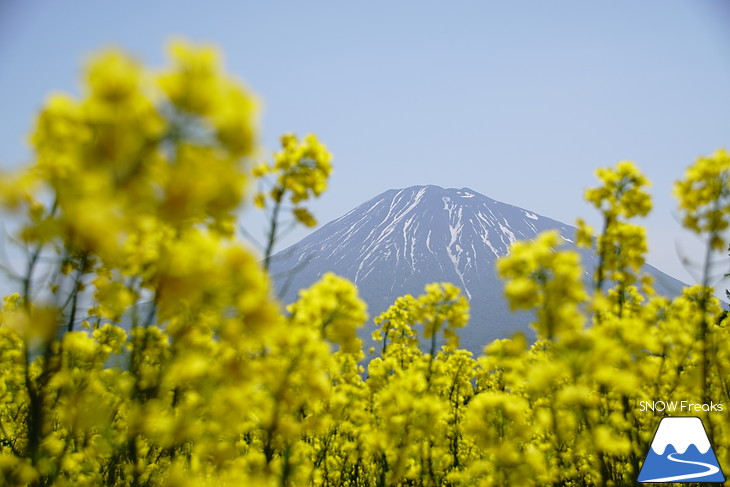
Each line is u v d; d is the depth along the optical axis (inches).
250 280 62.1
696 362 212.4
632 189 205.0
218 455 133.1
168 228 65.6
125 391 100.3
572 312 142.1
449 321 237.0
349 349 153.6
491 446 166.2
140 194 45.2
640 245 197.8
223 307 63.2
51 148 49.8
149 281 76.0
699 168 179.8
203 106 48.5
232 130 50.1
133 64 47.5
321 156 174.2
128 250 70.9
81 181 44.7
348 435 276.5
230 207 52.0
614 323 167.5
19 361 143.7
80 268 79.2
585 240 211.6
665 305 216.5
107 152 44.5
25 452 102.8
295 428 134.4
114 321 135.9
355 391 224.2
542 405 178.1
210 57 51.5
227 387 97.0
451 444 270.2
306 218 163.6
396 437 188.5
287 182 165.8
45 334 74.2
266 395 125.2
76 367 125.1
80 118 47.1
